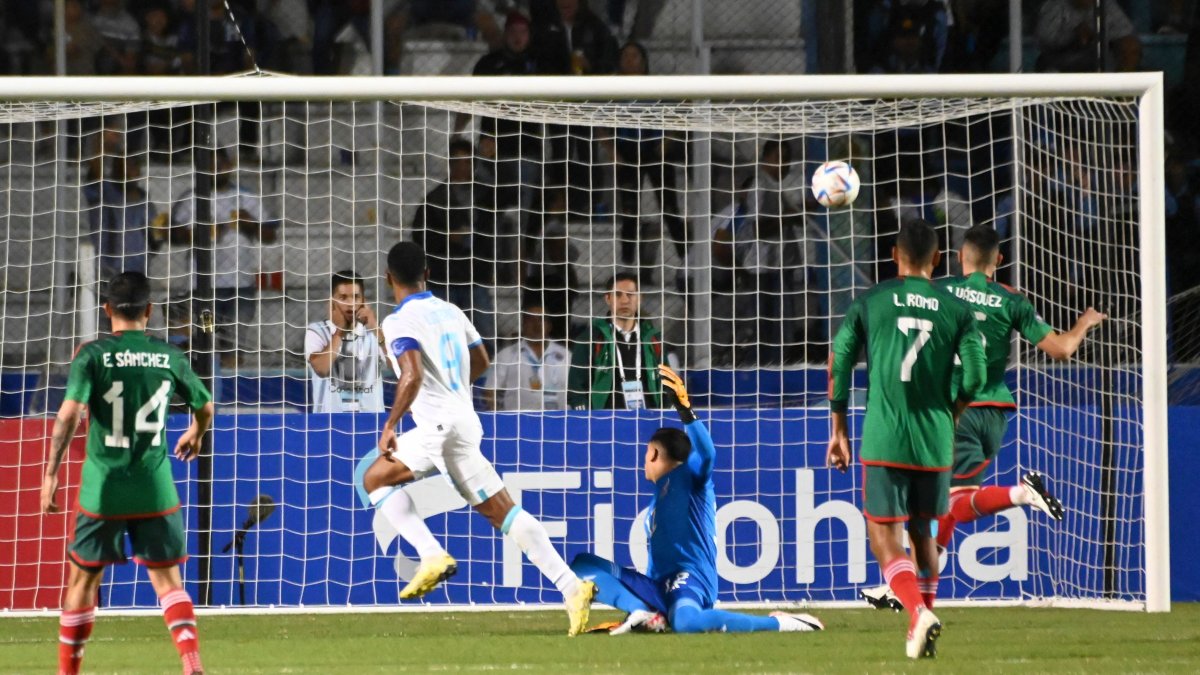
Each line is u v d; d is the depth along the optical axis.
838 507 31.03
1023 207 35.94
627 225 41.91
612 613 30.22
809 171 42.16
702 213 41.69
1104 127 33.66
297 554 30.34
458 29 45.78
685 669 20.38
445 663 21.52
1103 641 23.78
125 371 18.45
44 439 30.39
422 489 30.41
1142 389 30.53
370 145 43.84
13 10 44.94
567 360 34.50
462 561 30.52
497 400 37.62
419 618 28.91
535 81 26.84
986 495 26.97
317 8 45.06
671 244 41.78
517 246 41.41
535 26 44.88
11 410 36.69
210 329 30.80
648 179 42.12
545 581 30.62
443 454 24.77
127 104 31.64
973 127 42.59
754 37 45.47
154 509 18.47
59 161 40.81
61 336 40.12
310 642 24.59
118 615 29.78
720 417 31.11
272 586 30.27
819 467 31.12
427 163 43.69
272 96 26.62
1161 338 28.62
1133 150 34.09
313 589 30.28
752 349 40.62
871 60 45.22
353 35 45.16
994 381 26.78
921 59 45.09
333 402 34.16
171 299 40.88
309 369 35.22
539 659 21.83
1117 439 31.06
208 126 31.09
